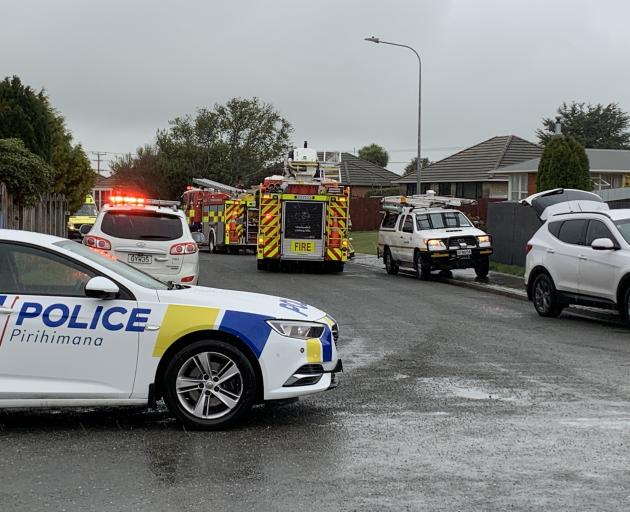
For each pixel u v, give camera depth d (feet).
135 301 21.90
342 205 86.43
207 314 21.97
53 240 22.93
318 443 20.95
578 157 95.35
